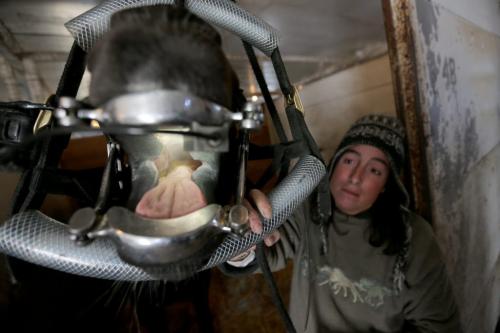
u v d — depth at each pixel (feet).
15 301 2.14
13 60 3.98
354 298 2.80
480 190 4.34
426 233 2.81
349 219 2.90
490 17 4.78
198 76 0.61
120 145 0.79
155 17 0.65
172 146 0.76
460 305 3.59
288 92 1.23
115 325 2.39
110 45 0.61
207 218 0.68
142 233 0.63
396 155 2.74
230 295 5.10
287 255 3.20
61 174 0.96
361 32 6.46
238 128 0.86
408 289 2.74
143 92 0.58
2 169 0.92
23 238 0.77
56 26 3.47
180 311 3.40
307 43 6.45
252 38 1.16
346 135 3.09
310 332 3.00
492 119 4.86
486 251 4.49
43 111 0.95
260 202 0.92
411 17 2.83
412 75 2.90
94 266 0.78
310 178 1.06
